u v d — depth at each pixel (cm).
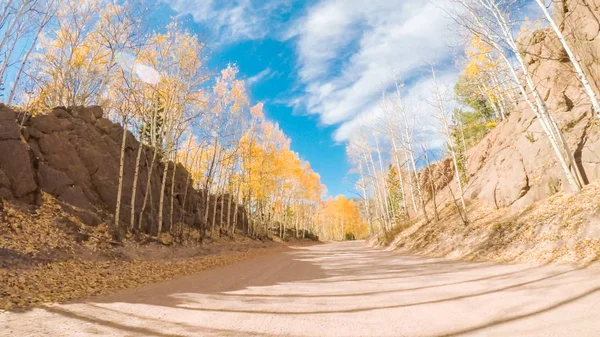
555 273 657
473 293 571
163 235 1841
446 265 1070
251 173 3111
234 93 2425
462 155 2844
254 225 3688
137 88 1780
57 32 1853
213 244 2191
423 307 494
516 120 2105
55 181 1355
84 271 905
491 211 1588
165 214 2067
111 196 1636
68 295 637
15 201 1130
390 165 4081
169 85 1841
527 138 1534
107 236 1313
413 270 1006
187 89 1898
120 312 506
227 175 3111
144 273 1005
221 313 495
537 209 1183
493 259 1047
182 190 2575
